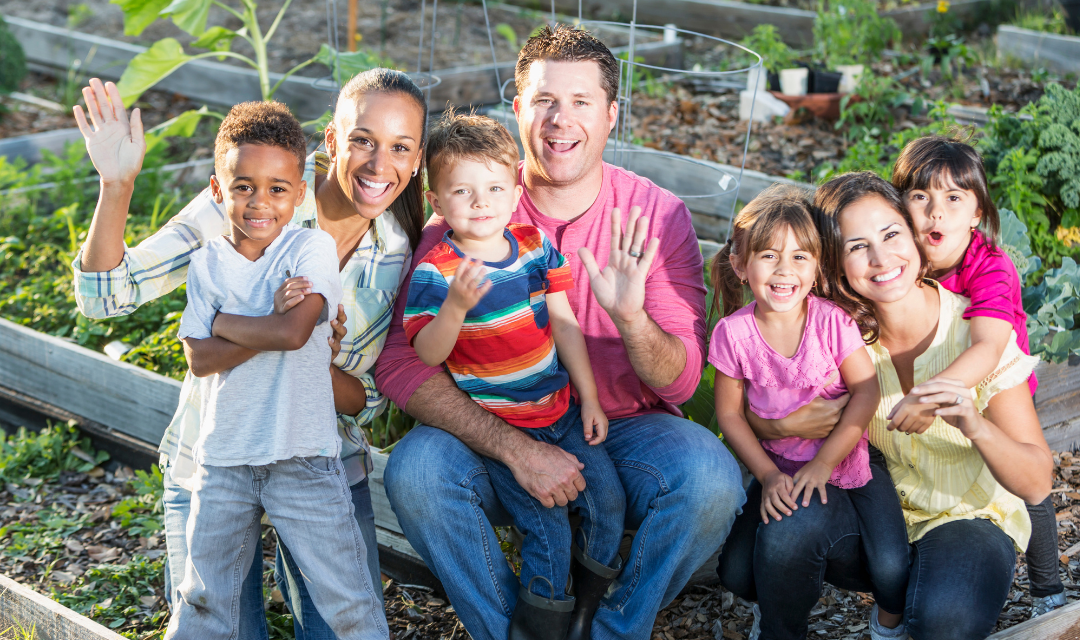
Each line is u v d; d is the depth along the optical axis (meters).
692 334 2.69
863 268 2.40
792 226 2.39
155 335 4.40
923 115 6.77
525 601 2.47
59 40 9.15
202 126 7.79
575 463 2.52
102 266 2.33
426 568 3.18
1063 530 3.20
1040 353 3.51
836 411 2.53
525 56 2.72
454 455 2.56
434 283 2.53
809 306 2.52
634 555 2.52
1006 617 2.82
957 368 2.34
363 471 2.68
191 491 2.43
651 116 7.32
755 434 2.67
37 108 8.37
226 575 2.38
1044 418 3.58
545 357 2.59
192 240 2.50
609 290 2.40
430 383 2.60
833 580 2.60
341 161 2.50
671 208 2.80
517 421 2.62
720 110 7.42
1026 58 7.95
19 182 6.17
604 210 2.79
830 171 5.27
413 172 2.60
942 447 2.47
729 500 2.46
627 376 2.76
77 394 4.19
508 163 2.49
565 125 2.62
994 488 2.46
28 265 5.33
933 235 2.52
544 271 2.62
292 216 2.49
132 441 4.05
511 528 3.10
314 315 2.26
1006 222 3.95
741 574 2.59
